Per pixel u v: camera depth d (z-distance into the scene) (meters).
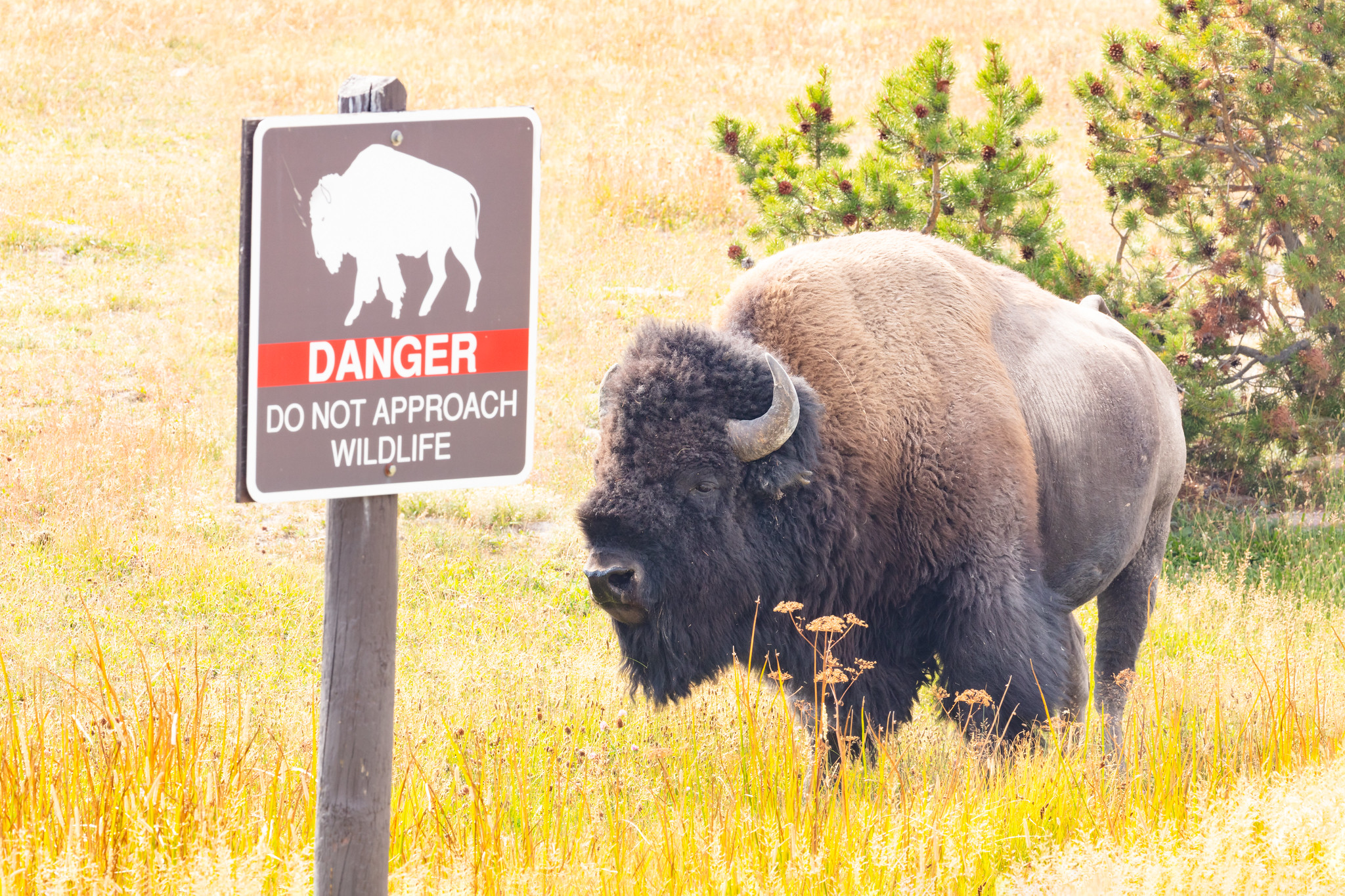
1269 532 35.59
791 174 36.78
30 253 58.66
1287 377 38.16
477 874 12.56
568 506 38.03
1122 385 22.27
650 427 17.59
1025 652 19.09
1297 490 38.16
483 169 9.91
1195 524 35.94
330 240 9.44
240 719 16.41
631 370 17.97
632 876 13.37
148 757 13.81
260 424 9.36
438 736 19.83
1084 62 103.88
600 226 69.62
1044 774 16.61
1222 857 13.69
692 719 19.64
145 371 46.16
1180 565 34.06
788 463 17.98
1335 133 37.06
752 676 20.72
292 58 99.44
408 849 13.42
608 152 81.25
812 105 37.31
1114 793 15.82
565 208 71.69
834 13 119.62
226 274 59.09
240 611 28.75
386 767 10.22
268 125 9.15
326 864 10.16
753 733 16.75
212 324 52.31
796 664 19.34
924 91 35.34
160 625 27.34
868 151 37.31
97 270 57.47
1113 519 22.00
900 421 19.47
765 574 18.70
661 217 72.06
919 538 19.48
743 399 18.14
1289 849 13.95
